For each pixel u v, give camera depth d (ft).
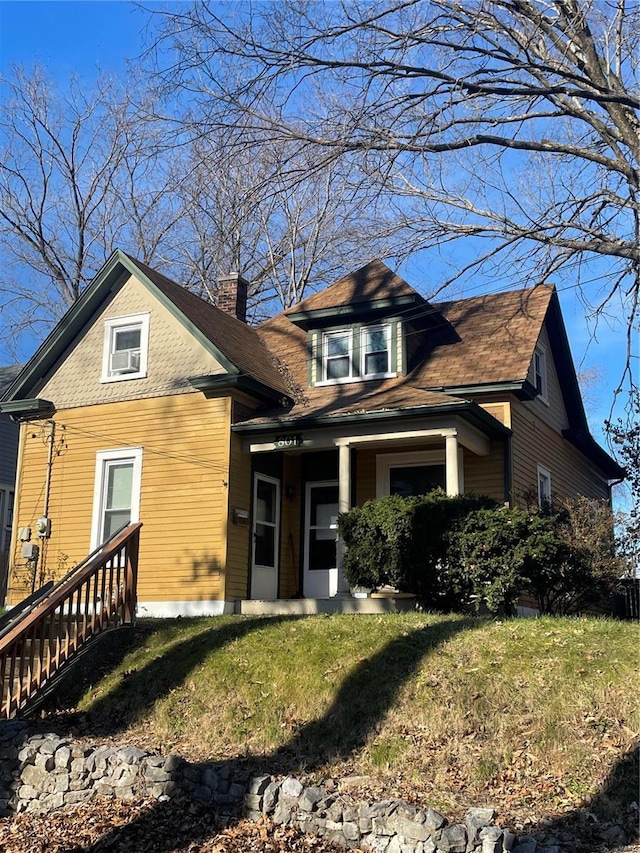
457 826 20.80
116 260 55.42
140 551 50.90
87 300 56.13
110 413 54.49
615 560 45.80
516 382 49.03
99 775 27.12
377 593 46.88
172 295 55.36
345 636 32.78
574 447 67.21
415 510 39.29
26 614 35.19
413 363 55.16
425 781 24.14
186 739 29.27
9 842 24.62
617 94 30.94
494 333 55.21
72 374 56.80
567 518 47.93
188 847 22.86
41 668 33.30
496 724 25.73
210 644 34.71
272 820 23.61
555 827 21.36
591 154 34.58
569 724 25.05
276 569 52.95
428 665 29.12
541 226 33.96
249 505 50.78
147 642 36.78
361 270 58.75
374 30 30.25
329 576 53.67
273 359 59.93
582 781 23.06
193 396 51.67
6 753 29.07
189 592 48.62
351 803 22.88
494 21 31.53
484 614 38.55
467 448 48.49
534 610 49.49
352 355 55.42
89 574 36.47
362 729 26.99
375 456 53.67
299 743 27.22
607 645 28.53
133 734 30.40
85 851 23.29
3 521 76.38
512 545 37.22
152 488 51.67
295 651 32.19
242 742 28.19
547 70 31.40
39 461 56.75
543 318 55.88
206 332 52.44
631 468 48.47
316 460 55.88
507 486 49.14
